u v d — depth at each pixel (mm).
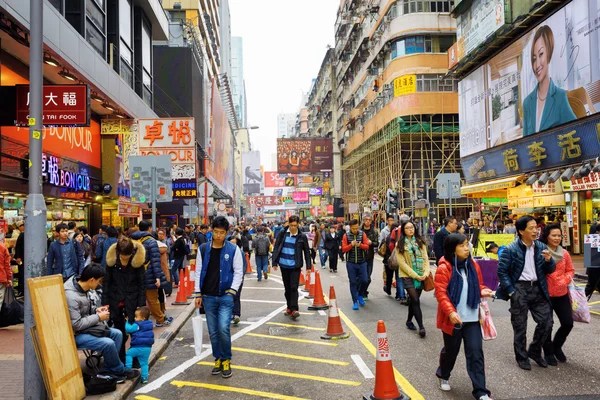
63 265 9664
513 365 6000
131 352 5832
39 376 4617
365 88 47406
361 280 10523
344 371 6082
